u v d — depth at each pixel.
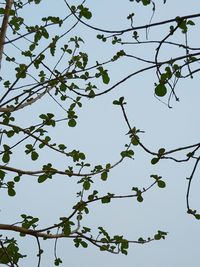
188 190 2.46
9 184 4.08
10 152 4.05
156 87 2.26
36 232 3.80
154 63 2.28
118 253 4.25
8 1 4.04
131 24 2.67
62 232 4.00
